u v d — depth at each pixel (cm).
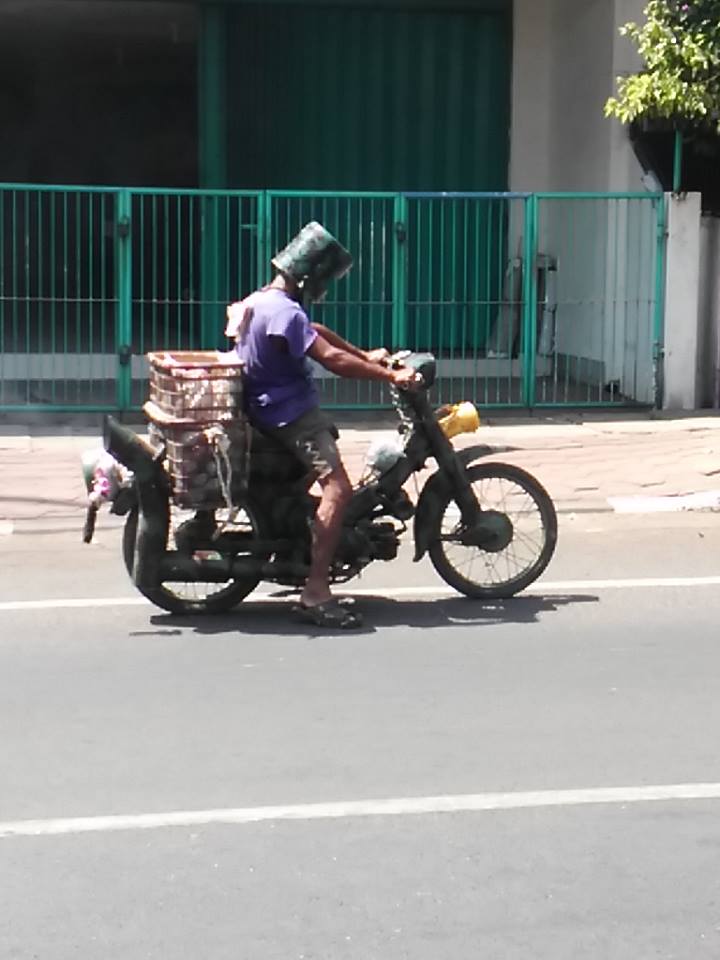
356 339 1625
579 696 615
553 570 865
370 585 831
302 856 455
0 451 1213
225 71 1678
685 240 1397
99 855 457
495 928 406
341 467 723
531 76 1716
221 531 729
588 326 1553
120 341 1342
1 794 507
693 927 407
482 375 1578
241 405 704
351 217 1661
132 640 709
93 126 1877
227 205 1438
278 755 544
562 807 493
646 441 1262
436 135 1711
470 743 556
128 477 730
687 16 1360
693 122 1385
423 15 1694
